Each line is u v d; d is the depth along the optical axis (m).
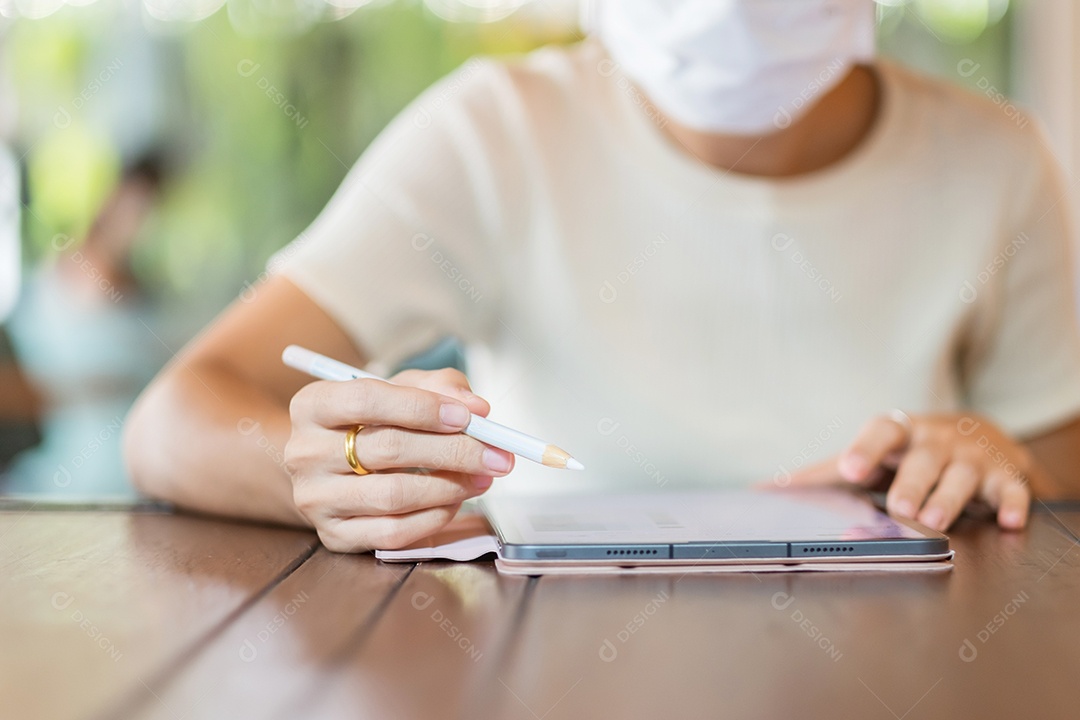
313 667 0.46
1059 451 1.16
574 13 2.85
